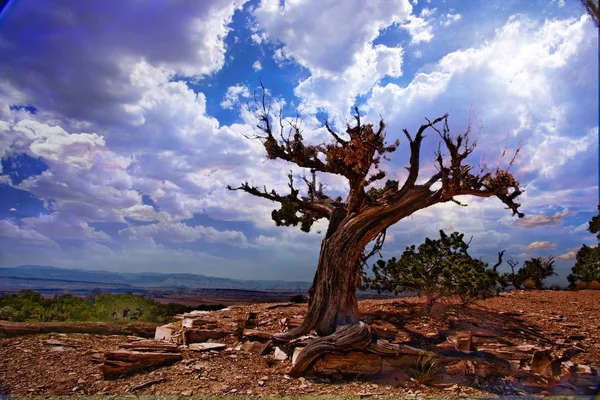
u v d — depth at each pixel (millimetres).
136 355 9102
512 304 15625
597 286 21172
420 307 14492
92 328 12445
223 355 10227
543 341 10766
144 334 12867
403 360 9398
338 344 9203
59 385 8031
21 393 7574
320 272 11078
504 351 9852
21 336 11516
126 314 15305
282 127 12000
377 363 9258
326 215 13117
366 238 10875
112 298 16000
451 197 10891
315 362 9180
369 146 10719
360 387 8312
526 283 23094
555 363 9180
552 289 22641
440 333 11281
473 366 9008
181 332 12062
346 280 10719
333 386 8383
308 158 11891
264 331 12188
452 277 13055
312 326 10742
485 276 12578
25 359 9516
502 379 8688
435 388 8281
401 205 10906
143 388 7980
